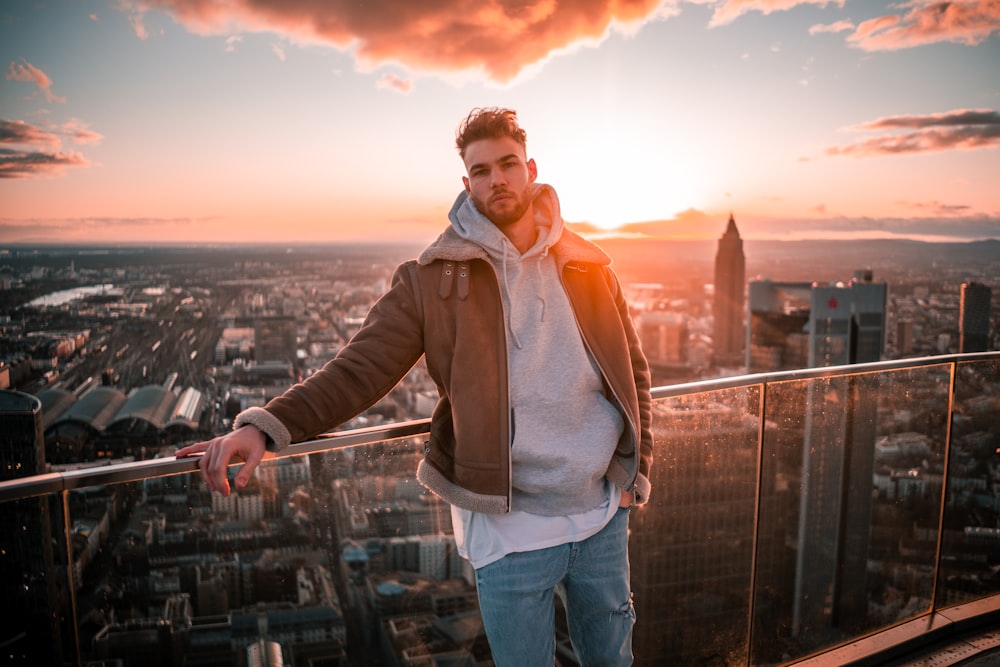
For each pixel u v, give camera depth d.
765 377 1.82
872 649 2.03
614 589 1.24
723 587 1.83
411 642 1.40
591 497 1.18
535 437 1.13
